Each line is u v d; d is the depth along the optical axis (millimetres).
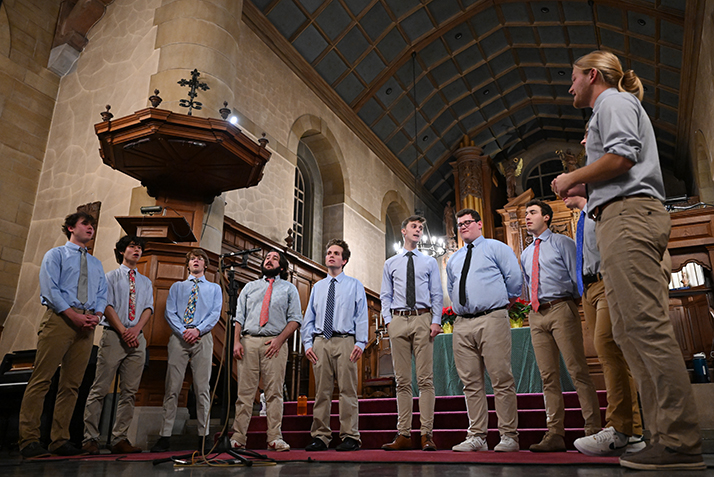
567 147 17000
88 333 4102
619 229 1976
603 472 1872
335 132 11555
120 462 3150
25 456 3617
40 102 8172
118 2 8281
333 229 11242
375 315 11633
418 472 2090
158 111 5227
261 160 5961
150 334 5582
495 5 11508
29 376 4898
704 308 9078
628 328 1904
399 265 4148
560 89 14258
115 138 5453
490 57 12922
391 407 5270
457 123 14789
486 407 3781
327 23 10211
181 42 7008
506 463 2475
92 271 4219
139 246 4777
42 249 7418
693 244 7543
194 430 5523
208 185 6340
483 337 3730
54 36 8570
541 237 3805
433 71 12633
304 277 9500
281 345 4293
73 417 4719
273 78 9766
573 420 4379
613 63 2250
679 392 1789
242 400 4164
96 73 8055
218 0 7328
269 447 4156
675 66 10859
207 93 6781
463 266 3959
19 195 7637
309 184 11320
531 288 3725
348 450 3908
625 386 2914
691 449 1754
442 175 16141
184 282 4895
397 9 10750
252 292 4441
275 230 9086
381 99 12359
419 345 3961
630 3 10180
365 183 12477
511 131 16219
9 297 7281
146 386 5500
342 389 4074
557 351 3658
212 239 6574
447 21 11484
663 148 14102
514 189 15422
